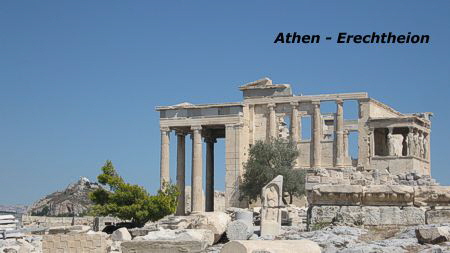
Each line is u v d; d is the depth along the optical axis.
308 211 36.53
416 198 34.31
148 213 62.34
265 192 43.75
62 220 77.38
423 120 94.94
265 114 97.56
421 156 94.56
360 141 92.50
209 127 99.56
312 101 94.75
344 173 41.56
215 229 39.16
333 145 93.44
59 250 38.56
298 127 96.06
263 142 92.56
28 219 78.62
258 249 20.58
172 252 29.39
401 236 30.14
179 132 99.94
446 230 27.25
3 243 42.47
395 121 91.19
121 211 61.75
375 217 34.41
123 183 63.41
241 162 94.69
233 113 95.19
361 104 93.00
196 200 95.69
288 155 90.25
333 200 35.50
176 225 46.00
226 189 94.25
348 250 26.27
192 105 97.06
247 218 43.00
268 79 97.81
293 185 86.44
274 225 43.00
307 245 22.66
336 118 93.62
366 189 34.91
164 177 97.38
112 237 43.03
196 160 96.25
